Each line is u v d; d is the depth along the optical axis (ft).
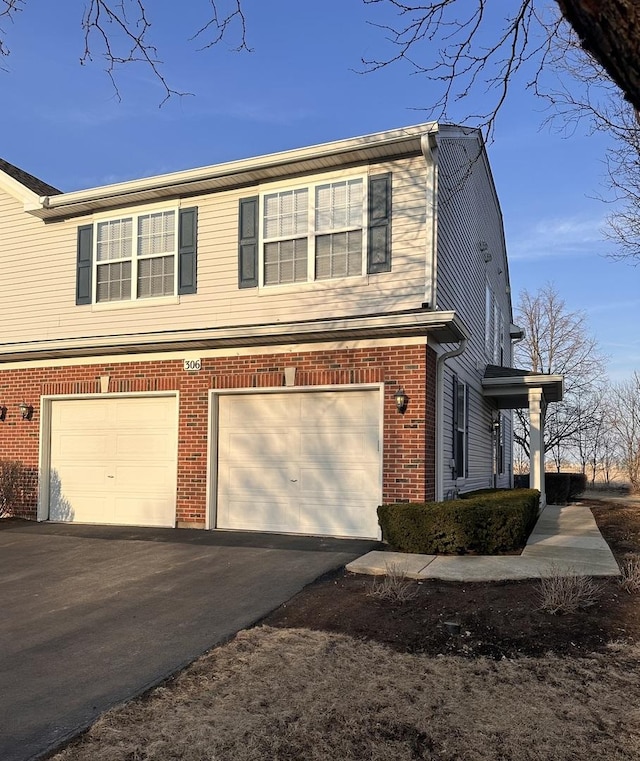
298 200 36.86
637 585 21.20
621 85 7.39
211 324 38.09
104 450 39.52
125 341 37.09
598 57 7.38
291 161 35.73
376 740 12.17
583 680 14.75
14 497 40.98
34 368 41.60
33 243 44.16
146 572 25.99
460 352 34.04
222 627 18.98
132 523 38.22
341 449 33.73
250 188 38.06
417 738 12.25
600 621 18.33
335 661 15.99
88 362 39.91
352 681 14.76
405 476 31.40
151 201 40.60
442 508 27.99
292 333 32.81
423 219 33.88
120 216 41.52
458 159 41.83
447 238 37.32
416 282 33.53
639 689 14.25
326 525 33.63
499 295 66.03
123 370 38.86
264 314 36.83
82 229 42.60
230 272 38.04
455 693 14.11
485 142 19.11
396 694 14.06
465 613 19.25
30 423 41.45
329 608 20.43
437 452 33.53
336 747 11.91
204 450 36.32
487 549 28.14
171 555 28.99
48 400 41.22
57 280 43.11
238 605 21.17
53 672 15.71
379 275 34.40
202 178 37.88
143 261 40.57
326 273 35.68
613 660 15.85
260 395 35.78
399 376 32.07
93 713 13.39
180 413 37.09
